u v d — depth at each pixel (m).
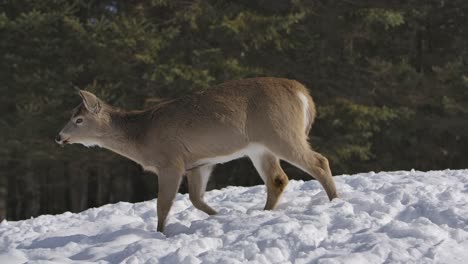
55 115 63.22
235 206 26.17
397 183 26.12
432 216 19.42
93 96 24.08
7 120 65.56
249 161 70.56
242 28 64.31
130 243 20.22
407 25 76.25
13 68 65.00
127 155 24.31
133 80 64.44
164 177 22.91
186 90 62.41
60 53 63.66
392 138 71.62
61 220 27.81
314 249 17.30
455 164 78.56
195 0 66.44
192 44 66.25
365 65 73.62
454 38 78.12
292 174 69.88
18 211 75.94
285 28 65.81
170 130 22.88
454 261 15.57
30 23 61.34
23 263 18.50
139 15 66.56
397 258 15.84
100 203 75.56
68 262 18.48
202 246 18.34
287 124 22.67
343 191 25.05
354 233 18.38
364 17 68.94
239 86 23.05
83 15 68.69
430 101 72.12
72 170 73.75
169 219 24.09
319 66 70.94
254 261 16.50
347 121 66.88
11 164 70.00
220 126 22.59
